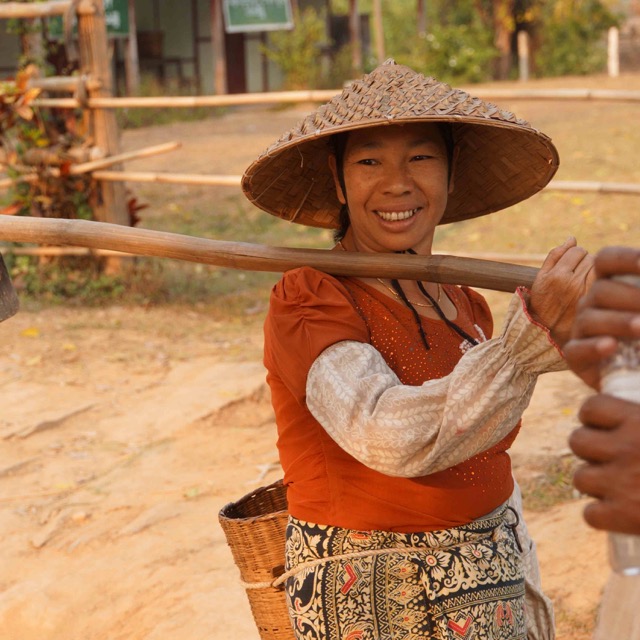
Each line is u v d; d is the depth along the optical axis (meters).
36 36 7.89
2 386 5.89
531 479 4.40
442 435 1.46
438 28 22.59
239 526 2.04
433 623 1.72
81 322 7.12
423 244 1.86
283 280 1.77
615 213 9.39
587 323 0.97
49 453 5.07
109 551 4.09
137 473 4.82
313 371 1.63
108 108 7.66
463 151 2.01
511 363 1.44
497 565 1.76
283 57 20.55
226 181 7.07
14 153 7.65
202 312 7.49
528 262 7.14
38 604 3.73
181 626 3.50
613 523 0.92
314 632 1.76
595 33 25.03
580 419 0.95
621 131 13.05
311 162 1.96
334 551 1.75
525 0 23.75
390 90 1.75
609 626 0.95
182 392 5.77
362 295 1.78
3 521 4.37
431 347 1.78
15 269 7.85
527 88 19.94
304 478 1.78
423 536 1.73
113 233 1.98
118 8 17.52
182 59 20.80
